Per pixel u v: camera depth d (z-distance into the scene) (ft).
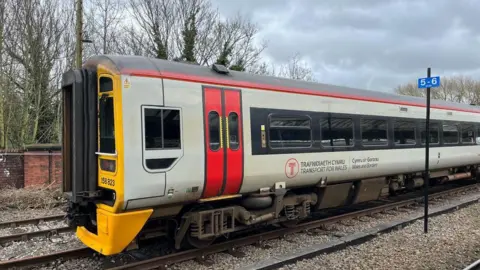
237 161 20.70
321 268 19.42
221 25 85.25
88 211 19.69
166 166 17.99
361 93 29.91
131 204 17.11
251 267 19.06
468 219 30.25
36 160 39.63
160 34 79.00
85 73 18.53
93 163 18.34
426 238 24.71
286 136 23.52
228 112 20.51
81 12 40.01
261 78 22.99
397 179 34.50
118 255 20.83
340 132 27.37
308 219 30.04
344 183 28.76
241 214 21.39
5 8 58.59
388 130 31.96
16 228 26.50
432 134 38.09
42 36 61.36
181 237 19.90
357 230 26.50
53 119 64.64
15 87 59.82
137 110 17.21
